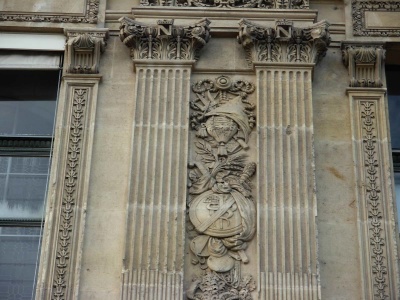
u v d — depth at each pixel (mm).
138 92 13273
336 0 14383
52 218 12398
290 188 12508
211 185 12711
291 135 12914
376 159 12938
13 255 12789
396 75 14242
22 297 12500
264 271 11977
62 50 13977
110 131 13125
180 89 13320
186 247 12266
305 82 13352
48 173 13375
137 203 12414
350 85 13539
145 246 12125
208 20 13742
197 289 12008
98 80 13492
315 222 12289
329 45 13898
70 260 12148
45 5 14195
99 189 12672
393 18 14164
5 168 13438
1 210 13109
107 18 14188
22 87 14039
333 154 13016
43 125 13805
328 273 12133
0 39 14031
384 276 12055
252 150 13039
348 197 12680
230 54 13797
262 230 12258
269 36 13617
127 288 11859
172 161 12742
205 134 13117
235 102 13406
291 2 14211
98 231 12367
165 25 13609
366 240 12320
